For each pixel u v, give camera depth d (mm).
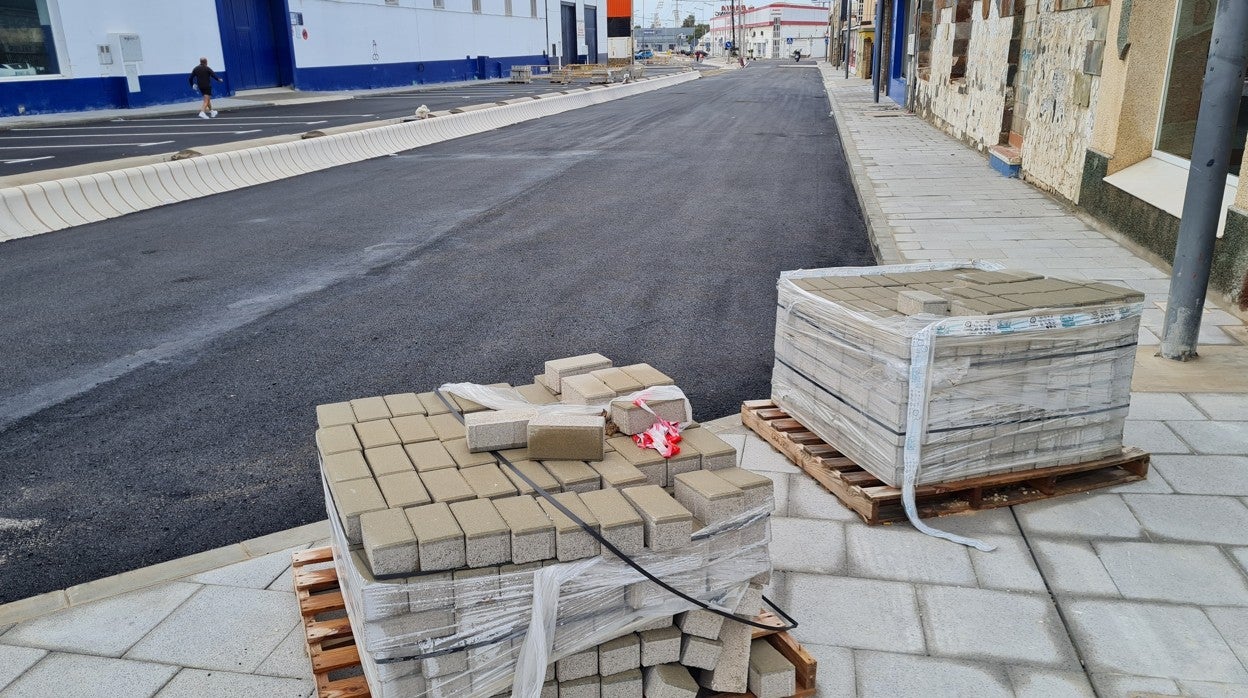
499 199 13547
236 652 3295
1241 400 5305
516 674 2641
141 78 28406
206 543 4117
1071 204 11344
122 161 14102
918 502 4273
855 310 4219
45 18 25375
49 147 19094
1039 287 4488
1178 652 3213
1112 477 4488
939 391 3916
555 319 7430
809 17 134875
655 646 2809
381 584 2436
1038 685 3064
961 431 4031
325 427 3359
